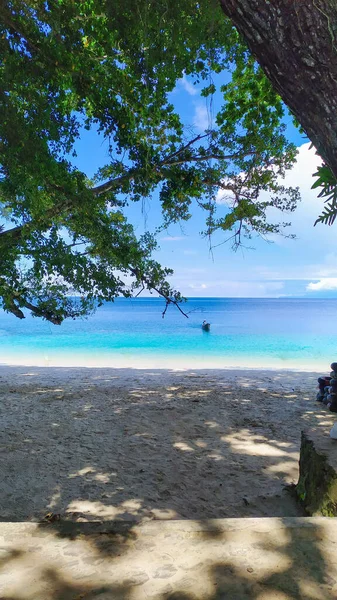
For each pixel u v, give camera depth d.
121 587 1.49
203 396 10.16
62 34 4.78
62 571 1.57
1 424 7.79
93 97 5.81
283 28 1.14
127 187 7.29
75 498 4.90
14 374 13.62
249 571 1.59
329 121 1.15
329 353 23.06
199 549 1.72
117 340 30.77
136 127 6.50
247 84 7.40
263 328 41.50
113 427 7.67
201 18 3.99
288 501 4.52
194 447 6.65
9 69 4.70
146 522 1.92
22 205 5.36
